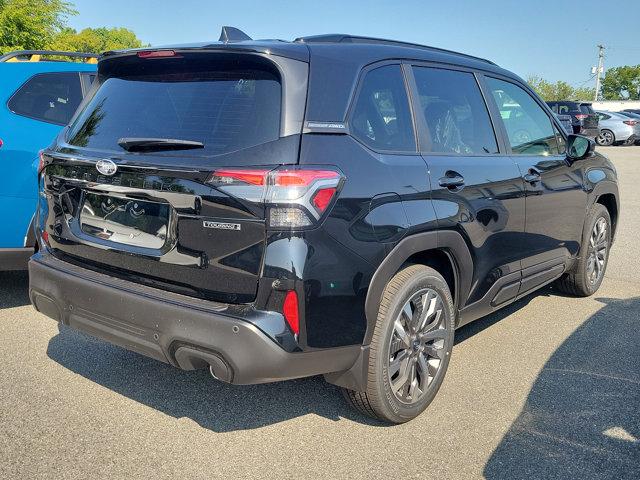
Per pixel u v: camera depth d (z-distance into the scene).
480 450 3.11
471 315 3.80
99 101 3.44
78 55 5.66
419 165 3.27
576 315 5.12
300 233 2.63
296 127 2.76
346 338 2.87
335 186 2.74
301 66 2.88
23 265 4.77
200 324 2.68
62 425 3.24
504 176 3.93
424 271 3.28
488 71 4.25
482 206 3.67
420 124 3.46
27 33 18.17
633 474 2.92
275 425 3.32
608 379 3.93
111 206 3.12
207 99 2.98
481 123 4.02
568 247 4.95
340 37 3.32
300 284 2.64
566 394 3.71
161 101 3.12
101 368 3.92
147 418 3.35
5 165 4.59
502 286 4.02
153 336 2.82
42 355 4.08
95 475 2.82
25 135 4.72
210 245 2.73
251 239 2.64
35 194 4.69
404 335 3.20
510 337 4.62
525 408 3.54
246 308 2.66
